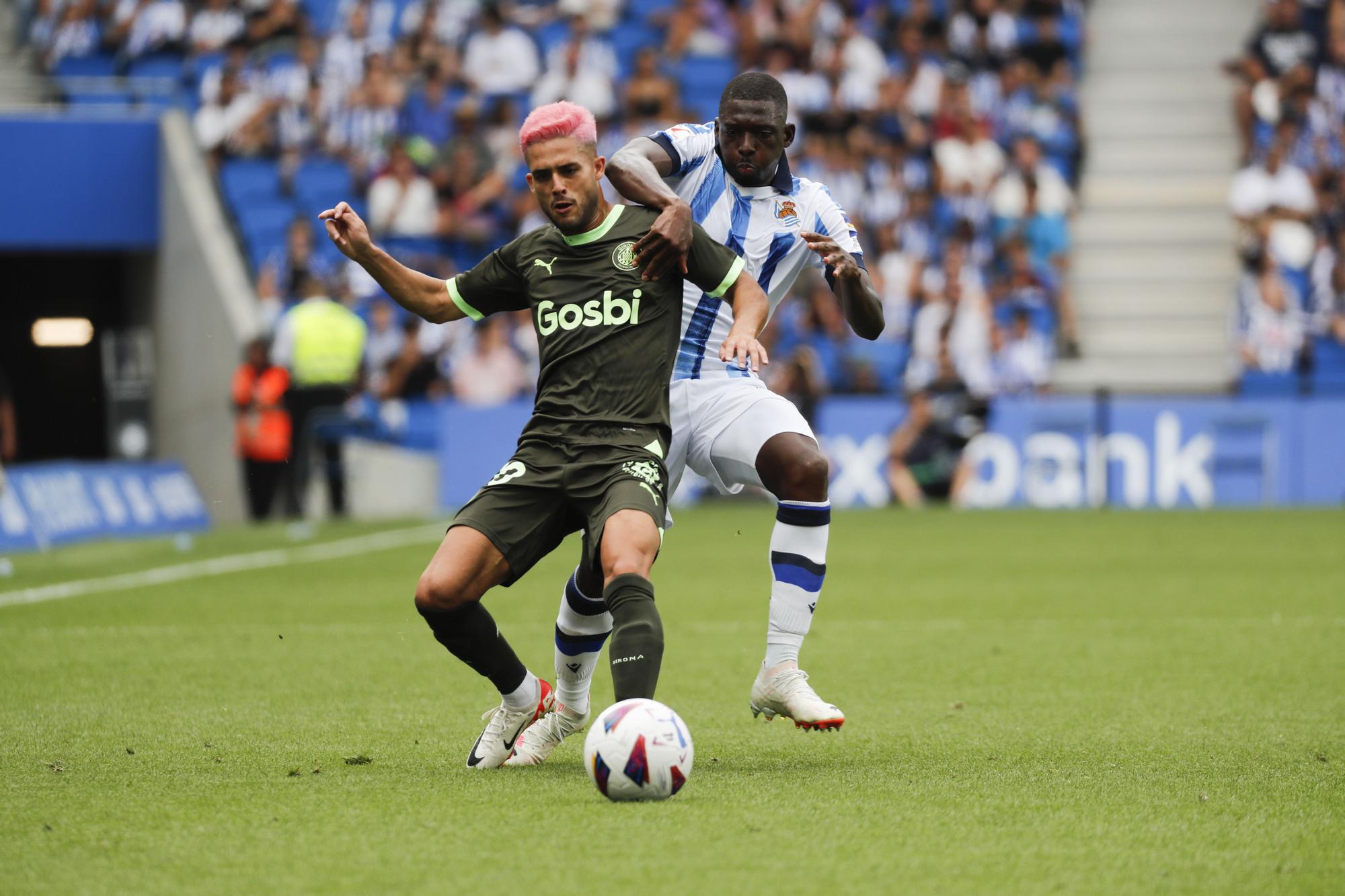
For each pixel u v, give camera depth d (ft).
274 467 179.32
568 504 50.80
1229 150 237.25
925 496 189.98
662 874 37.47
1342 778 49.73
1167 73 243.40
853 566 128.88
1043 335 209.97
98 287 231.09
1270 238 215.10
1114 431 189.57
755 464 56.03
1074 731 59.21
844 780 49.16
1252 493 189.26
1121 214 230.89
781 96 58.34
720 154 59.26
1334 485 188.65
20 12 236.02
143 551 146.20
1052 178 219.61
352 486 186.09
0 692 68.85
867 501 190.19
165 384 214.07
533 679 51.80
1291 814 44.37
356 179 209.56
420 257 203.62
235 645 85.20
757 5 228.43
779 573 54.60
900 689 70.44
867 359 198.29
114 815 43.96
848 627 92.94
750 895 35.83
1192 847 40.50
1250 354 206.59
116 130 204.44
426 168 208.74
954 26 231.71
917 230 209.97
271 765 51.98
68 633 90.27
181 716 62.54
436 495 191.52
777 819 43.09
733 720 62.18
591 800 45.70
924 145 218.38
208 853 39.68
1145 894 36.29
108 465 172.45
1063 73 232.12
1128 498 189.06
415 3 235.81
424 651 82.53
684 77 231.91
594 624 52.54
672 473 59.00
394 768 51.44
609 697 69.21
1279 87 228.43
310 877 37.42
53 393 232.53
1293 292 212.23
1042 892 36.35
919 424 189.47
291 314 178.81
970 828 42.32
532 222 207.21
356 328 180.65
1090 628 91.81
